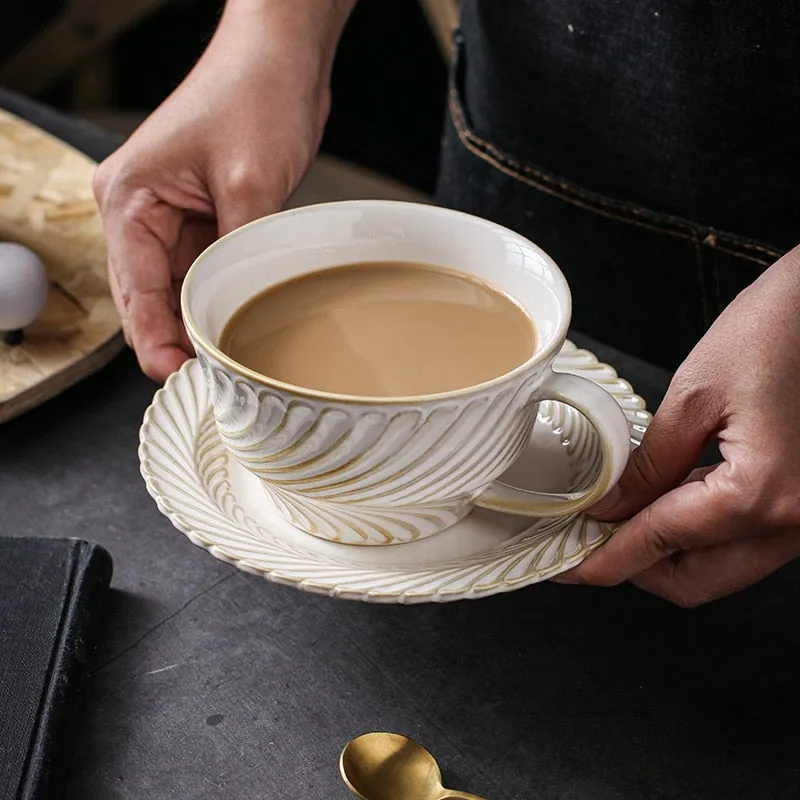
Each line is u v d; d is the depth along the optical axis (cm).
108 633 62
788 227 87
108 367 85
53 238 96
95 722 57
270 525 61
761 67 81
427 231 64
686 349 100
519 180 102
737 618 65
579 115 94
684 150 89
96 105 213
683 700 59
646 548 58
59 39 196
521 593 66
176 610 64
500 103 100
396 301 62
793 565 69
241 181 78
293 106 83
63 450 77
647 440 60
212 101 81
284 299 62
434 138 203
